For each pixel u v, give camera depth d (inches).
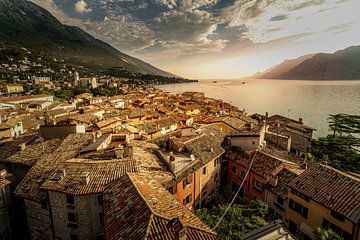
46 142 1581.0
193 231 654.5
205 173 1342.3
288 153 1715.1
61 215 991.6
